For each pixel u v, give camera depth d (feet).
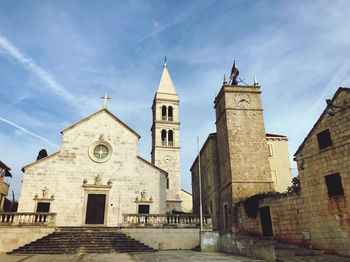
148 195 99.91
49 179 94.58
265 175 109.29
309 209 69.15
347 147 61.67
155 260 51.57
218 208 120.88
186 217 87.81
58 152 98.22
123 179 100.17
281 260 50.72
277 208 80.18
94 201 95.76
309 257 55.52
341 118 63.82
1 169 107.65
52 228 76.18
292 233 73.67
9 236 73.20
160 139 155.02
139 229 80.07
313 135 70.59
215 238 72.69
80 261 50.49
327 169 65.67
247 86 122.42
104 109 107.65
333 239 61.62
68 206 93.09
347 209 59.62
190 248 80.48
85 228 83.25
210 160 130.93
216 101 133.39
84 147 101.35
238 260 51.08
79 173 97.71
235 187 105.91
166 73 176.65
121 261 50.24
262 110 119.44
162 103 163.94
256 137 114.62
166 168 148.46
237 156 110.83
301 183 72.43
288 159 125.49
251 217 91.30
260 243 53.78
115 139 104.73
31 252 64.95
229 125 115.55
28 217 79.30
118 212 95.91
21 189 91.35
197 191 161.17
